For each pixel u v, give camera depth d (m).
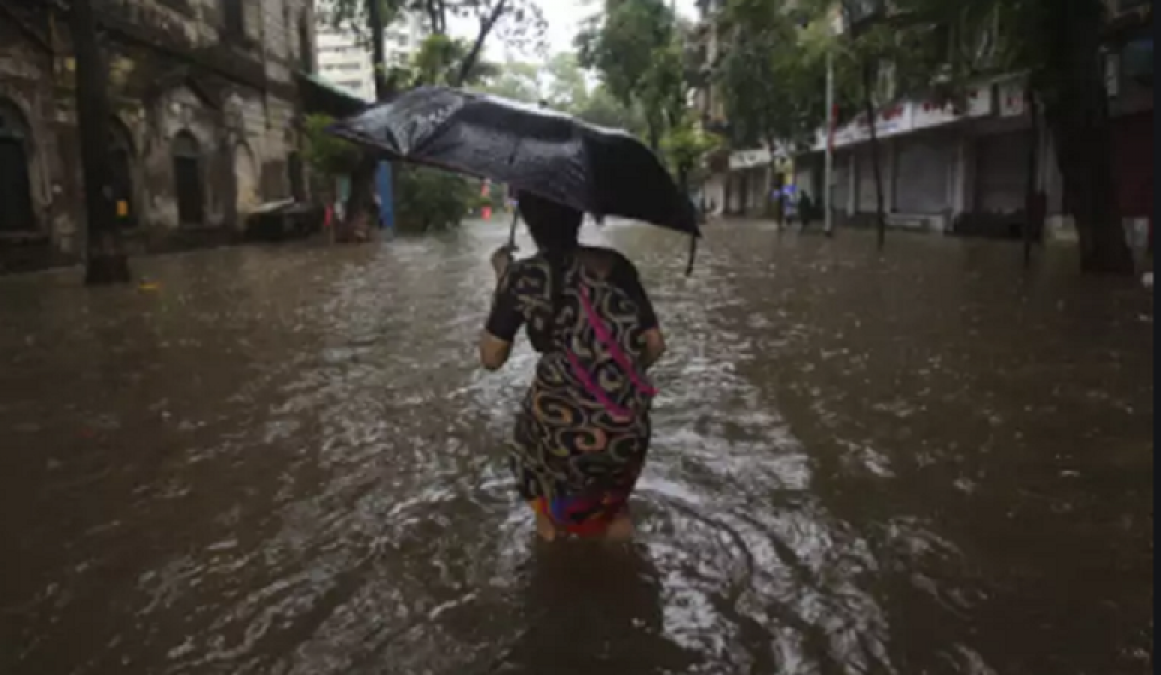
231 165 24.44
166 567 3.22
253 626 2.79
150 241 20.06
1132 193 17.89
